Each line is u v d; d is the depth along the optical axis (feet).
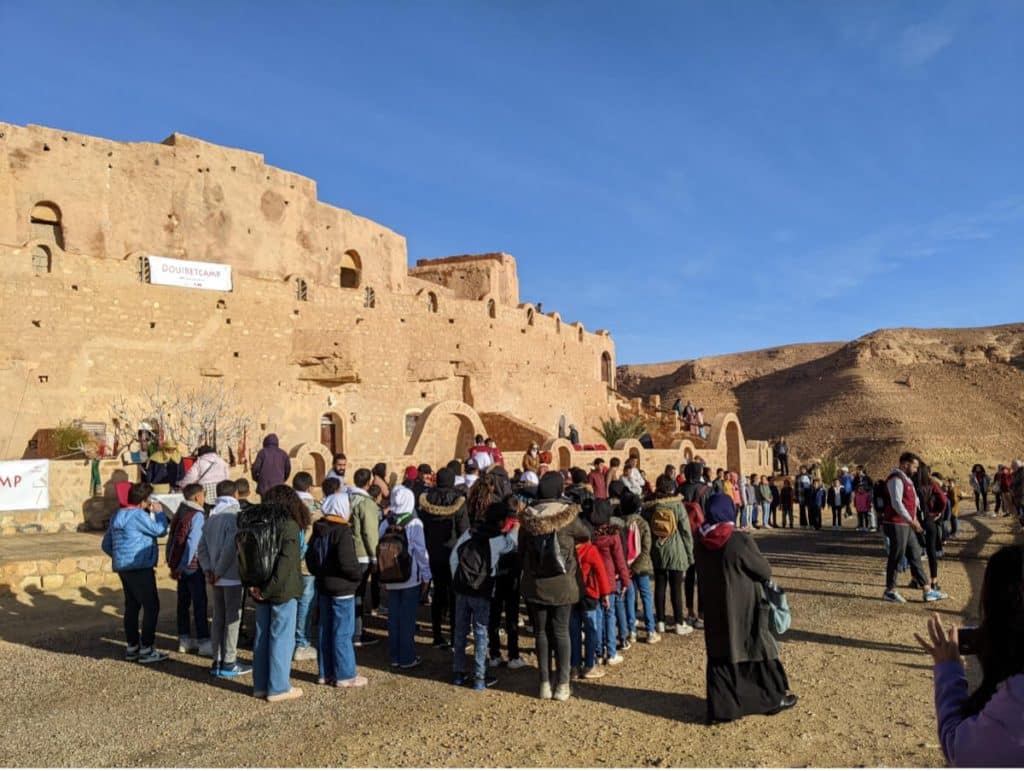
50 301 84.99
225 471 47.80
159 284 93.56
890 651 31.76
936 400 339.77
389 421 115.96
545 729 23.76
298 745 22.74
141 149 105.70
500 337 135.85
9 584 43.27
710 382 424.87
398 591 31.19
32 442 81.97
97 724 24.61
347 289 112.78
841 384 366.22
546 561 26.32
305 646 33.22
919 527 41.52
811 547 69.87
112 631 37.04
